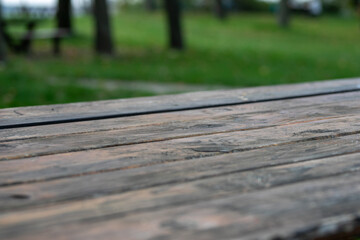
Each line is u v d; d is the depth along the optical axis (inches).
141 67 421.7
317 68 432.8
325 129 73.8
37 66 404.2
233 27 907.4
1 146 66.2
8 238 37.5
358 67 447.2
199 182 50.2
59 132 74.4
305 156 59.5
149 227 38.9
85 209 43.1
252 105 95.3
